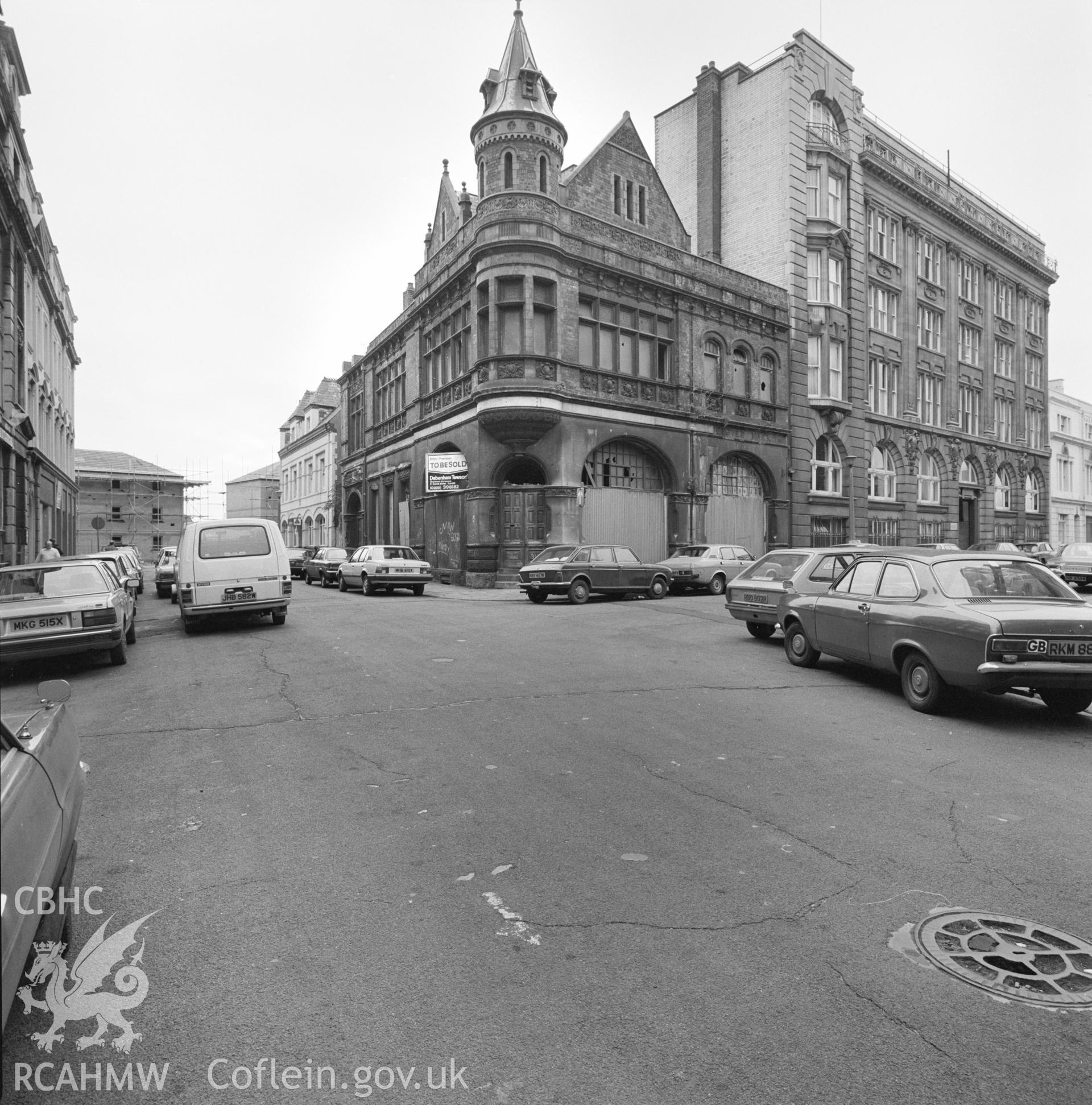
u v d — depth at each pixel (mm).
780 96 31875
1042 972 2910
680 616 15391
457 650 10656
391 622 14336
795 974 2889
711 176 34250
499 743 6023
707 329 28203
